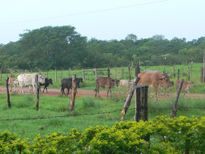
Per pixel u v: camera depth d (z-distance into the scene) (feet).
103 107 44.39
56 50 216.54
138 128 13.92
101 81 58.29
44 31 224.33
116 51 286.05
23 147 12.17
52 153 11.46
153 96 45.68
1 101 50.29
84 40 237.25
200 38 307.99
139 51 265.75
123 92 53.57
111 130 13.50
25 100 49.21
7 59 209.97
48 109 43.73
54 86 83.97
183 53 203.82
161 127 14.05
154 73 48.96
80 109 42.52
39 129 29.58
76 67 212.02
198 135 13.66
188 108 42.14
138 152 12.16
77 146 12.72
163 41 297.12
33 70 196.85
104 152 11.96
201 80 82.48
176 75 99.76
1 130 28.66
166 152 12.92
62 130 28.53
